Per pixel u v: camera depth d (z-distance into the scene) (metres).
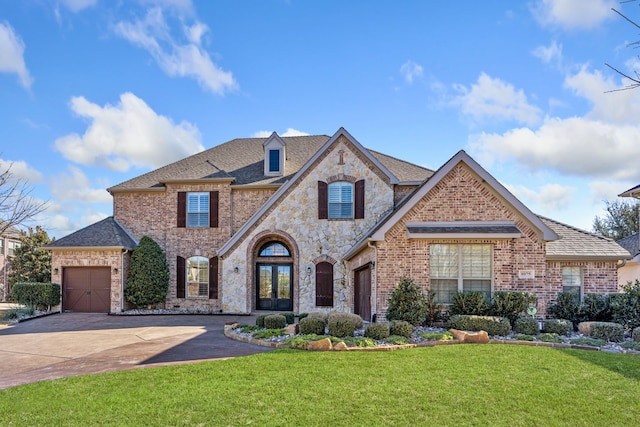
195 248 23.50
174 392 7.52
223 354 11.06
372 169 21.08
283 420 6.23
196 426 6.07
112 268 22.53
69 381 8.37
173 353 11.38
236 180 23.86
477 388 7.60
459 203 14.79
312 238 21.22
